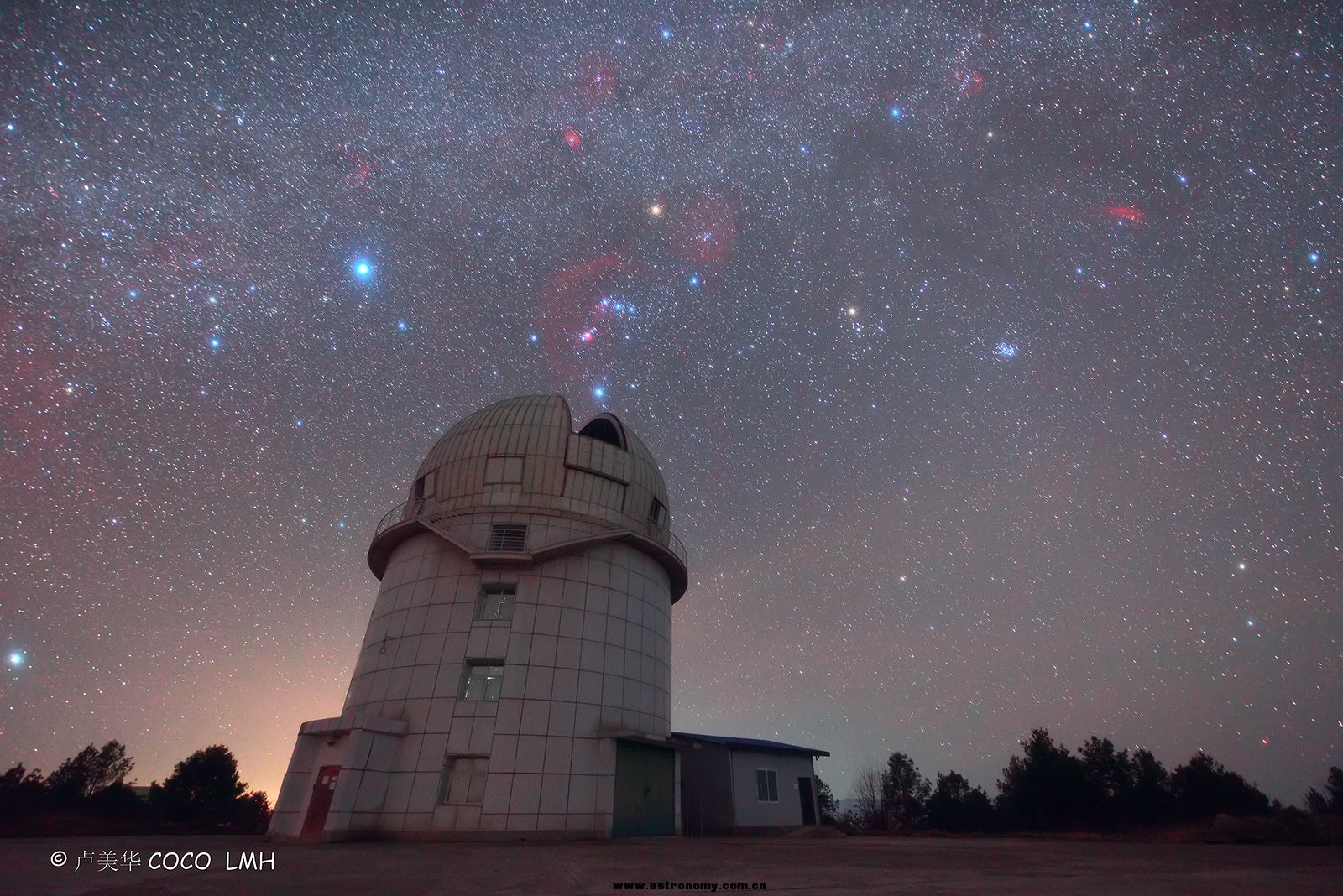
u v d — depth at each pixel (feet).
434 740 79.41
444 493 101.60
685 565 110.73
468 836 73.92
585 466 102.73
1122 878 40.65
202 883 38.60
